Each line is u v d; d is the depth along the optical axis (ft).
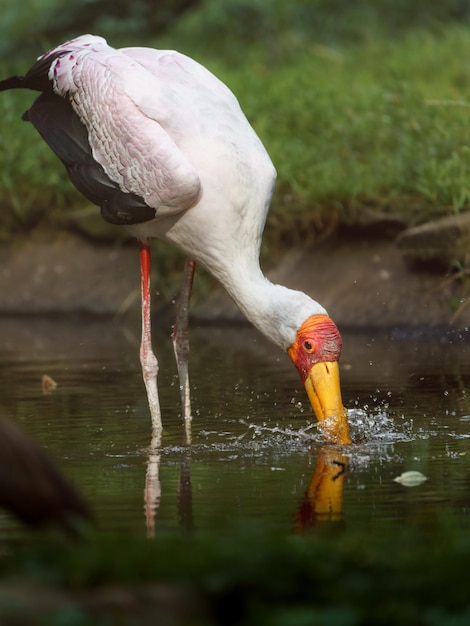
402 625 15.07
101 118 35.27
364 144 59.47
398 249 51.78
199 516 23.50
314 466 28.30
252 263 34.42
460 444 30.19
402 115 59.82
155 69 35.73
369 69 74.08
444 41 78.02
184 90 34.91
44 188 63.82
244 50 83.10
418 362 43.16
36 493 17.57
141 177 34.42
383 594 15.76
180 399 37.86
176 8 85.71
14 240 64.08
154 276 58.95
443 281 50.57
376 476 26.96
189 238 34.91
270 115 63.57
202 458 29.50
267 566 16.19
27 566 16.24
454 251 50.26
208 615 15.64
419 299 50.80
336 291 53.21
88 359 46.91
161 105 34.47
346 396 36.73
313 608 15.44
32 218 64.08
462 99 60.70
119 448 30.71
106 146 35.24
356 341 49.29
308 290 53.93
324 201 55.88
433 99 59.93
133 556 16.25
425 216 53.36
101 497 25.40
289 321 32.63
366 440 31.01
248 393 38.19
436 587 15.85
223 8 86.22
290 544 17.12
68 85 36.35
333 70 74.54
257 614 15.08
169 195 33.88
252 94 67.21
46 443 31.32
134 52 36.65
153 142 34.06
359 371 41.57
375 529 21.83
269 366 43.83
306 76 71.92
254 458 29.37
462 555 16.76
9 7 84.79
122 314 58.65
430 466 27.84
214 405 36.45
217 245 34.32
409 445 30.27
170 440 31.65
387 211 54.75
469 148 53.52
